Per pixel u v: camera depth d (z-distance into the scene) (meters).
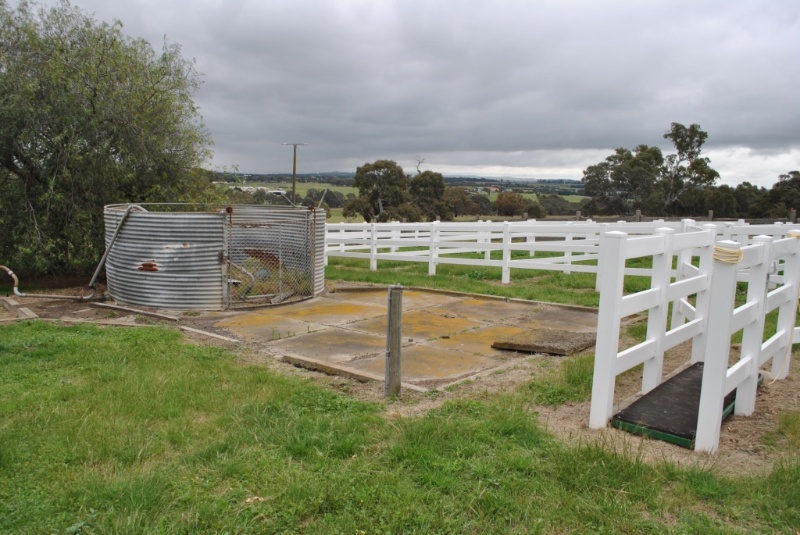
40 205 12.27
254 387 5.52
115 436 4.26
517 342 7.27
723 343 4.06
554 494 3.46
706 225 6.82
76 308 9.88
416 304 10.29
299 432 4.37
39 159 12.24
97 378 5.72
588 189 42.66
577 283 12.65
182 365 6.21
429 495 3.45
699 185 39.75
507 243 12.82
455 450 4.05
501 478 3.66
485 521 3.21
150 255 9.54
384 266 15.97
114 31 13.17
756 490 3.51
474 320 9.01
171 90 13.98
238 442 4.18
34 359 6.45
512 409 4.92
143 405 4.91
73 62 12.45
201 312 9.45
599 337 4.61
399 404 5.23
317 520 3.23
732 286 4.03
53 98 11.93
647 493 3.46
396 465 3.85
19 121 11.73
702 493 3.48
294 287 10.73
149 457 4.01
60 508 3.30
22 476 3.69
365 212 41.06
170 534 3.06
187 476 3.69
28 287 12.41
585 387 5.62
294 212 10.99
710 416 4.13
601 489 3.51
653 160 41.78
